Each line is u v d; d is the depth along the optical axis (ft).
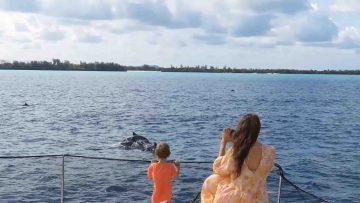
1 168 79.30
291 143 125.90
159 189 32.09
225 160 22.62
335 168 91.40
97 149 105.60
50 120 169.48
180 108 232.73
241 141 21.99
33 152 102.37
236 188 22.22
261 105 269.23
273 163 22.35
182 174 75.51
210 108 237.04
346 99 354.13
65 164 83.41
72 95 339.77
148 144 104.99
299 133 147.54
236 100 307.78
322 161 98.94
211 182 23.35
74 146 110.42
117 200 61.31
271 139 132.77
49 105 242.78
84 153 100.53
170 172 32.24
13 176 73.72
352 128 165.99
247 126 22.03
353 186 76.48
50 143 115.14
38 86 492.95
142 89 458.91
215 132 142.72
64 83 597.52
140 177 73.26
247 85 641.81
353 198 69.00
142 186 67.97
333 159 101.81
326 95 411.34
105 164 83.66
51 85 525.75
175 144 117.80
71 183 69.15
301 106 270.46
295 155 106.11
